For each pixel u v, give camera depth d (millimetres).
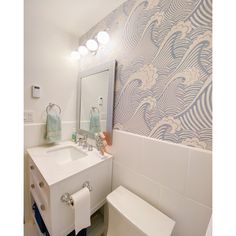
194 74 677
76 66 1552
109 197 897
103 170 1044
